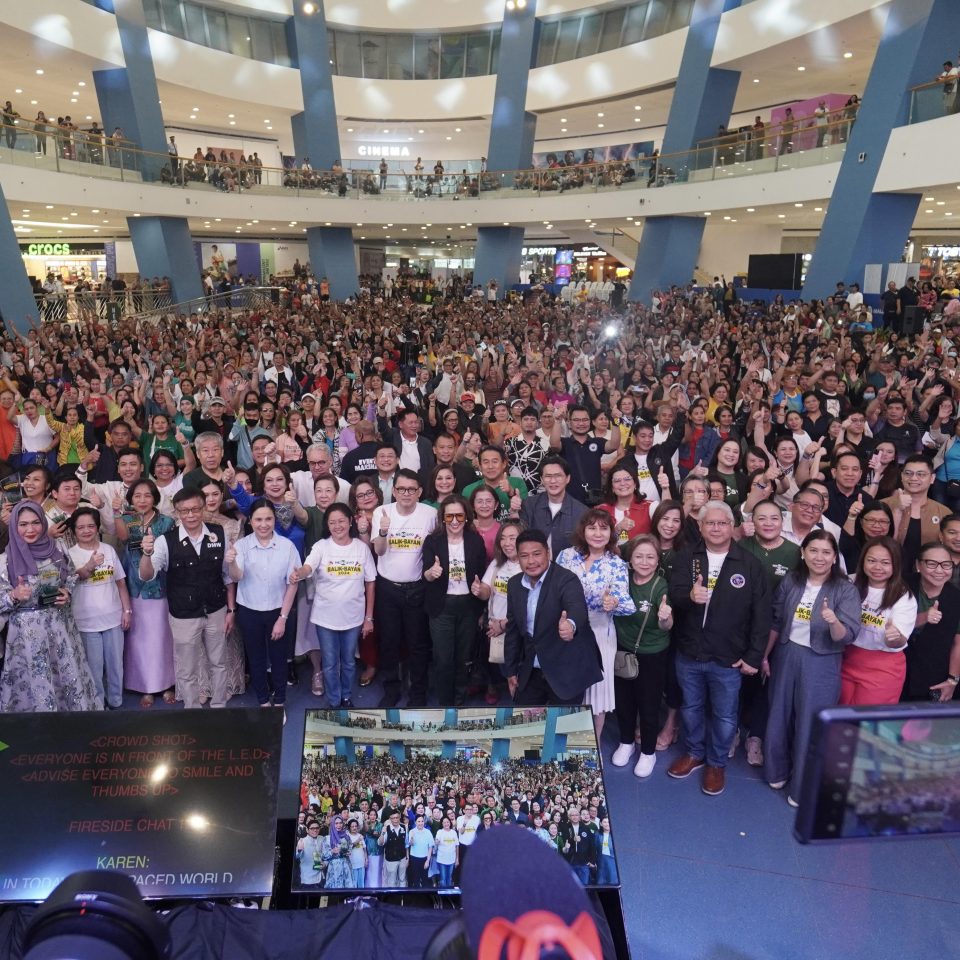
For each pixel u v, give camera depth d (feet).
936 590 13.47
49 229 87.92
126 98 70.79
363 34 94.43
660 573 13.96
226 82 83.61
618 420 24.57
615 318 57.26
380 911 9.04
